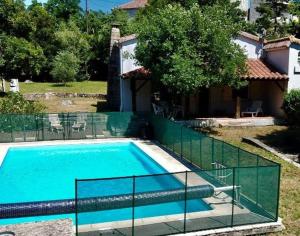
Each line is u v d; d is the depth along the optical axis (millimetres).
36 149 20922
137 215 10344
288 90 25312
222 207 11031
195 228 10070
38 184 16156
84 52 60875
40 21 57250
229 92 27797
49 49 57844
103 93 43625
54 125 22125
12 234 5992
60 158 20516
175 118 25469
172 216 10633
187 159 17562
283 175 15078
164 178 10117
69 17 82125
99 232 9625
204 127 24625
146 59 20875
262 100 28141
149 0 53812
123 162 19719
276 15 51062
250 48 27562
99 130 22875
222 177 11195
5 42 33875
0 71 35844
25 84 54062
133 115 23328
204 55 20562
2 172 17453
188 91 20469
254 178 10938
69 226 6562
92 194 9336
